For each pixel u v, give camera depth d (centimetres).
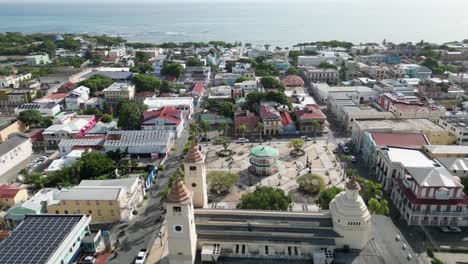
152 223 12250
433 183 11525
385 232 9388
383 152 14462
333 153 17625
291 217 9494
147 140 17750
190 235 8500
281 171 15825
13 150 17012
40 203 12381
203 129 19912
